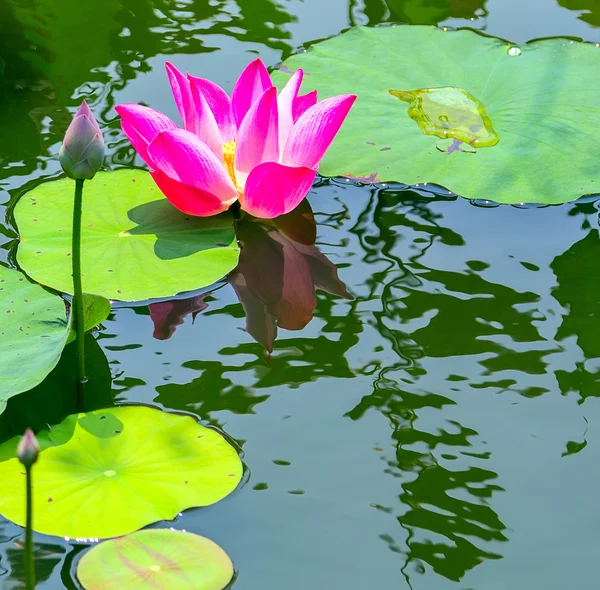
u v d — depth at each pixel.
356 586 2.16
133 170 2.65
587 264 2.51
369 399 2.34
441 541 2.21
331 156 2.65
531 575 2.18
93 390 2.34
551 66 2.81
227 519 2.21
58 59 2.94
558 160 2.63
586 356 2.39
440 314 2.44
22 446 2.07
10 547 2.17
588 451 2.29
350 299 2.47
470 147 2.66
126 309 2.45
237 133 2.62
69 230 2.53
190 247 2.52
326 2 3.44
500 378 2.37
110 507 2.20
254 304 2.46
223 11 3.36
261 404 2.33
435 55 2.84
